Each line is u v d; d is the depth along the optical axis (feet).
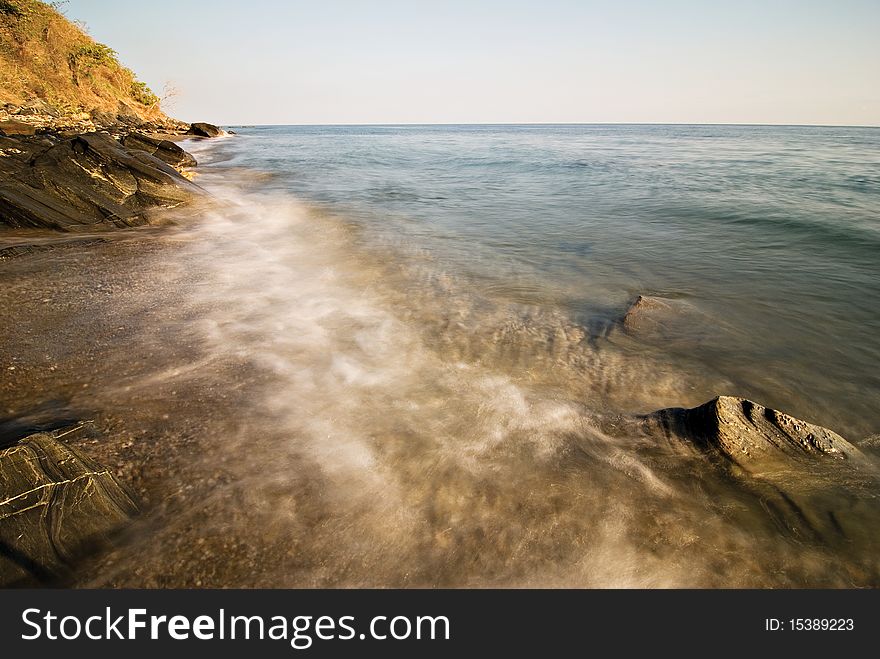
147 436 12.09
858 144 199.11
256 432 12.60
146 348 16.78
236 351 17.01
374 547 9.52
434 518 10.25
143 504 10.05
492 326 20.51
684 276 28.27
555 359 17.79
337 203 50.90
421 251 32.48
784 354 18.78
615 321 21.39
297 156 118.62
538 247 34.45
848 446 12.44
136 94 185.78
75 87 143.95
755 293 25.53
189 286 23.40
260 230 36.65
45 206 33.19
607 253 33.09
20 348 16.17
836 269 29.40
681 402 15.40
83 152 37.93
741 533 10.20
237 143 167.43
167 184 40.70
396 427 13.25
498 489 11.11
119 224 34.71
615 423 13.88
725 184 69.00
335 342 18.30
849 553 9.82
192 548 9.21
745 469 11.67
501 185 69.10
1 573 8.29
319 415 13.58
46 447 10.13
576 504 10.77
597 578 9.23
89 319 18.86
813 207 48.32
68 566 8.69
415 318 21.06
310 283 24.98
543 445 12.75
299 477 11.10
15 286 21.86
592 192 61.93
